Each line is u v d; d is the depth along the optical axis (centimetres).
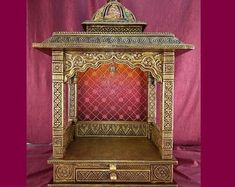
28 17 315
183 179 274
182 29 320
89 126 293
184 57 322
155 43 209
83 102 296
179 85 323
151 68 215
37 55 319
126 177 216
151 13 319
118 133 294
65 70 215
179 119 325
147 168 216
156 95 317
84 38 214
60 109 214
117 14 244
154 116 289
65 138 236
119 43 208
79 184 212
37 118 324
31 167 292
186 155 308
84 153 232
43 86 321
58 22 318
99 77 296
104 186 212
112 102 297
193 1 319
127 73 296
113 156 224
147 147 252
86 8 318
